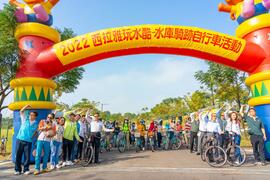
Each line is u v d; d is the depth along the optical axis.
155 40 10.03
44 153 8.04
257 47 10.05
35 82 9.89
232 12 11.07
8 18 11.07
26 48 10.20
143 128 14.30
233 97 20.41
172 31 10.02
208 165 8.80
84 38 10.10
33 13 10.36
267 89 9.68
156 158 10.69
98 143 9.53
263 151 8.82
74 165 9.17
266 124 9.59
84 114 10.80
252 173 7.41
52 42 10.71
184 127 16.34
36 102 9.83
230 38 10.05
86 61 10.45
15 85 10.02
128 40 10.04
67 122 9.23
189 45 10.08
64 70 10.48
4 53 11.40
